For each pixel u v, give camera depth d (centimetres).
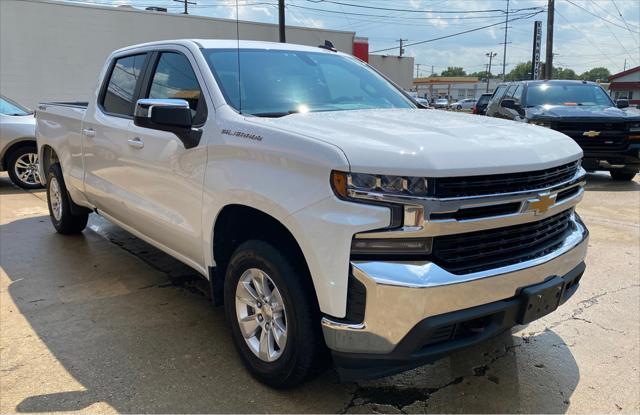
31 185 878
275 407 271
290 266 259
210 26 2342
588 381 299
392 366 237
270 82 342
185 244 340
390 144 235
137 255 513
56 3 1983
